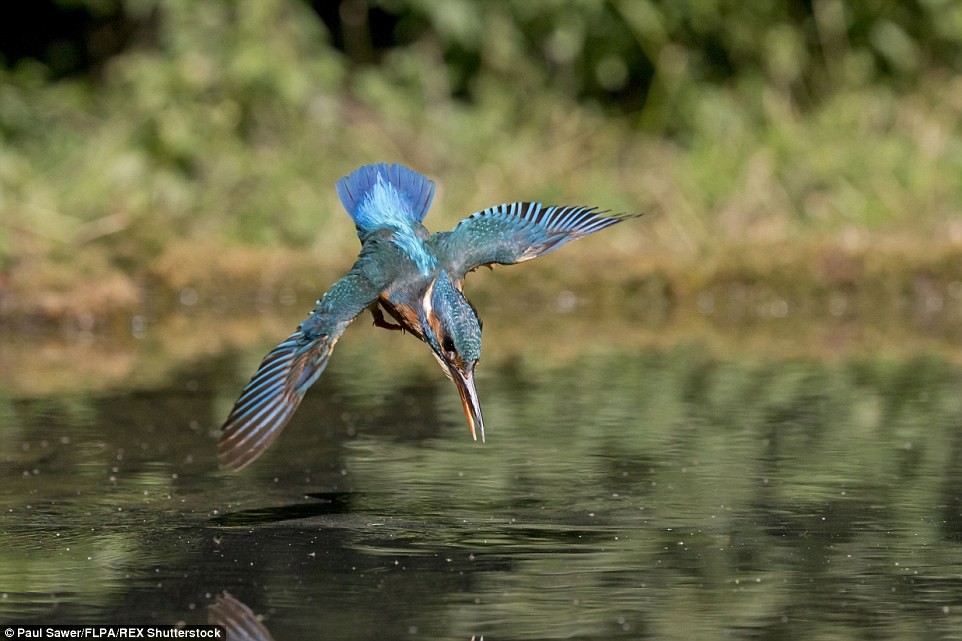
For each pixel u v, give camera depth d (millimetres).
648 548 7039
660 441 9312
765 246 15305
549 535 7266
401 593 6363
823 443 9203
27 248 14508
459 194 16500
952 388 10922
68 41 19406
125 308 14055
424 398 10852
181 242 15430
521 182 16734
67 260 14398
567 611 6109
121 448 9188
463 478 8445
